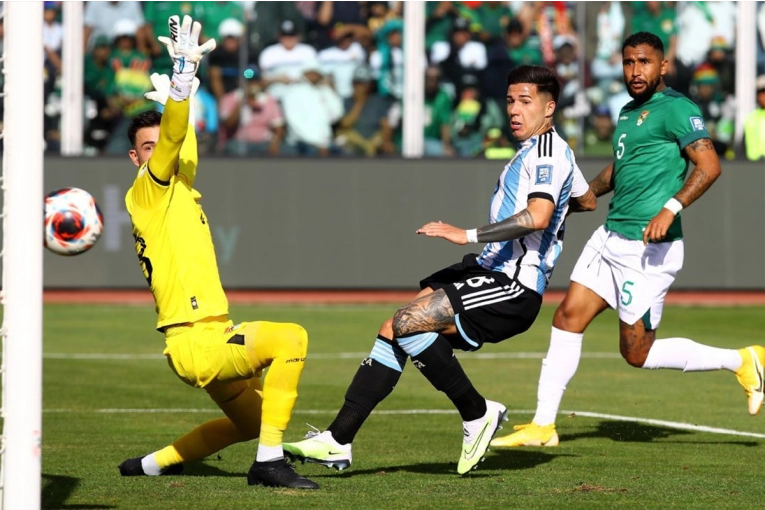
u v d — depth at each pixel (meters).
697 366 25.69
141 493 18.44
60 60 59.78
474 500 18.09
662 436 26.52
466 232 18.78
